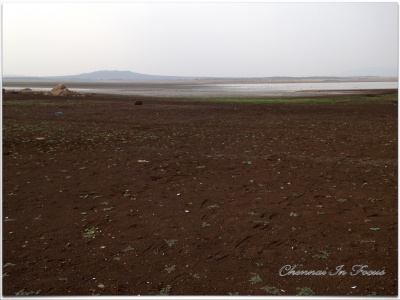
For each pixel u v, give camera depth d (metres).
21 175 8.55
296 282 4.11
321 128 16.98
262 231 5.45
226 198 6.95
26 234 5.40
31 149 11.63
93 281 4.18
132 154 11.11
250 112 24.47
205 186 7.74
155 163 9.91
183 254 4.79
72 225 5.73
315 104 29.64
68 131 15.62
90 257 4.73
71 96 40.50
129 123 18.75
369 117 21.30
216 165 9.69
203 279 4.20
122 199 6.93
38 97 37.84
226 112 24.50
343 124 18.33
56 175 8.60
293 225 5.65
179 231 5.49
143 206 6.54
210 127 17.42
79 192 7.33
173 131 16.09
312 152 11.41
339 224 5.65
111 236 5.34
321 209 6.30
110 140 13.58
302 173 8.78
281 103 30.86
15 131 15.12
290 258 4.64
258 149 11.98
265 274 4.29
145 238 5.26
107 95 44.12
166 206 6.54
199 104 30.67
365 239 5.12
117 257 4.72
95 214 6.18
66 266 4.51
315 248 4.89
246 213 6.17
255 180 8.19
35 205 6.58
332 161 10.10
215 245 5.03
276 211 6.24
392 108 25.95
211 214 6.14
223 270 4.39
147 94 47.91
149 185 7.83
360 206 6.41
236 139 14.01
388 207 6.34
